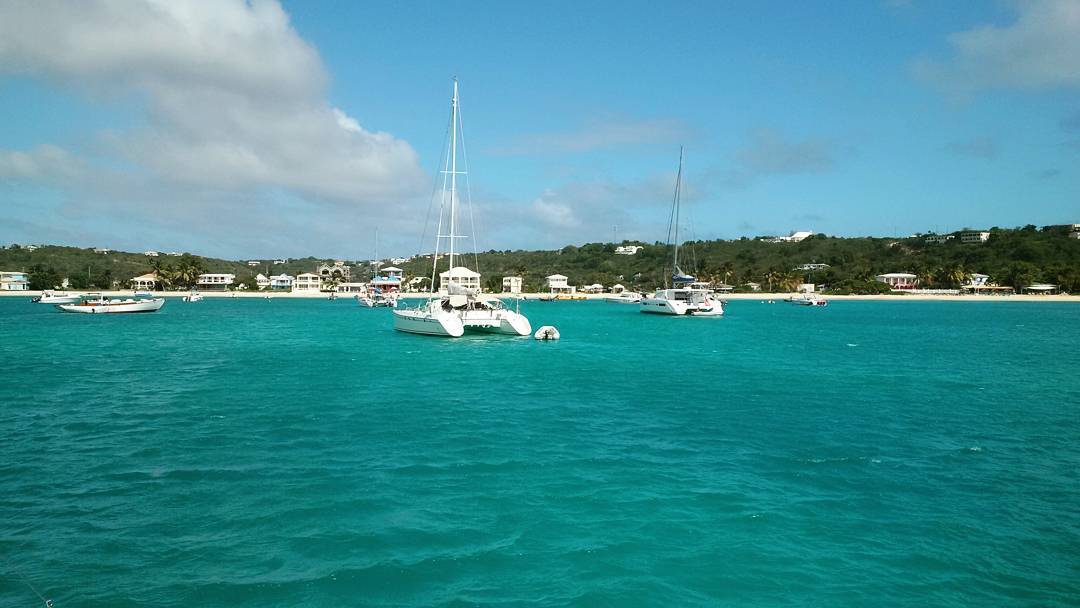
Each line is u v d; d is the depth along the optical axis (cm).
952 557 955
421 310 4706
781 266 16838
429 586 849
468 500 1166
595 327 6341
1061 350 4022
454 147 4462
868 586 866
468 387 2419
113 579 857
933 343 4544
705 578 881
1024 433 1720
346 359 3303
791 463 1420
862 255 17950
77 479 1270
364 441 1580
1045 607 819
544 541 991
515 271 17162
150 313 8550
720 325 6712
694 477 1312
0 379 2595
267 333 5112
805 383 2598
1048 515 1120
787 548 978
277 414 1897
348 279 17438
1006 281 14475
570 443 1580
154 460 1406
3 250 16588
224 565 901
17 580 852
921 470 1373
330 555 935
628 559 934
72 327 5775
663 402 2148
